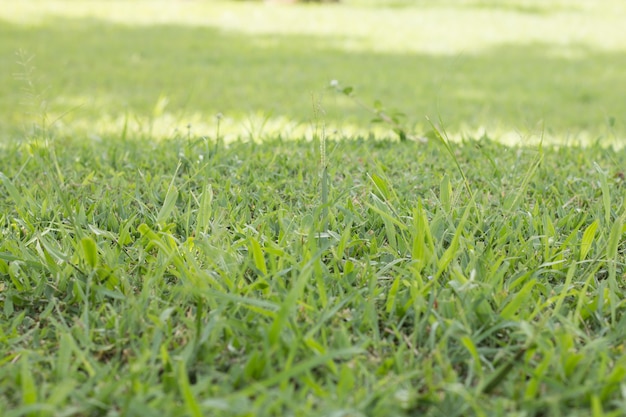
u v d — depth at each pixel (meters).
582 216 2.28
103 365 1.53
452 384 1.35
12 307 1.74
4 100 6.32
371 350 1.58
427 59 9.30
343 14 12.88
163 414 1.28
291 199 2.46
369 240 2.05
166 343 1.52
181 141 3.49
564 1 14.95
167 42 9.81
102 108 5.96
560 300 1.62
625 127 5.86
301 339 1.48
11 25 10.61
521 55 9.77
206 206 2.01
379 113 3.62
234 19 12.05
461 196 2.47
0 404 1.32
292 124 5.32
